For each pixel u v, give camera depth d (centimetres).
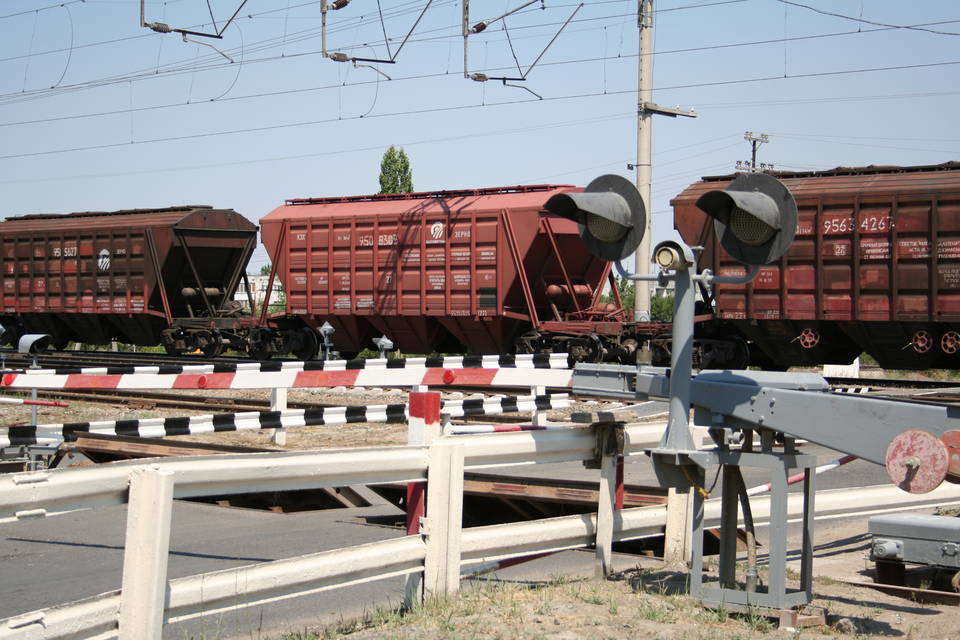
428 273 2453
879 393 1683
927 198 1903
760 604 574
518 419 1622
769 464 573
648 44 2544
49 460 1063
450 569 591
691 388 608
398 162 6306
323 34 2394
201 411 1834
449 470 586
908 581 696
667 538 738
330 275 2617
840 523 976
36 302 3272
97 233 3073
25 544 839
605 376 656
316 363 1170
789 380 612
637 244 627
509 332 2425
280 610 643
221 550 807
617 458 694
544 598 615
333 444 1447
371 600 669
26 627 402
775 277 2081
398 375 1083
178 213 2969
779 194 581
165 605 448
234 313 2966
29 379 1135
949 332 1930
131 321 3108
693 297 607
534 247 2303
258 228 3091
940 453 520
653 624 557
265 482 507
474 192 2452
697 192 2166
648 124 2550
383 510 1000
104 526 920
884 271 1958
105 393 2189
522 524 640
